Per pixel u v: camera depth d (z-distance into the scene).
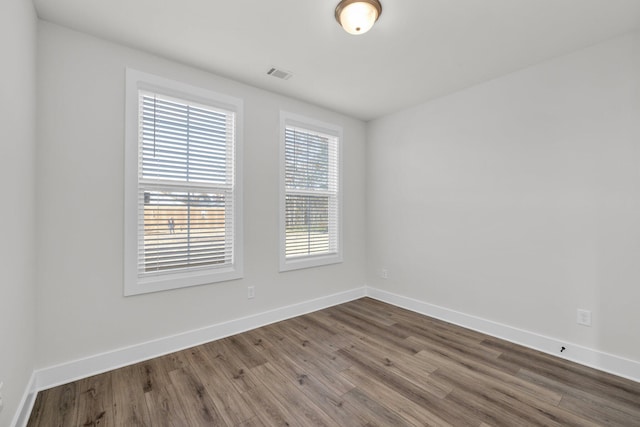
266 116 2.99
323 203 3.60
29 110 1.70
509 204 2.62
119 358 2.15
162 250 2.38
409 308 3.46
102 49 2.11
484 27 1.98
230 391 1.87
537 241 2.46
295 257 3.29
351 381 1.99
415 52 2.29
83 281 2.03
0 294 1.27
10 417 1.41
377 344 2.55
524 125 2.53
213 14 1.86
